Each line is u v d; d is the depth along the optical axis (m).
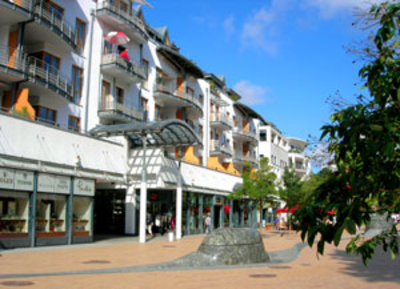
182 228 31.94
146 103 33.84
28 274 10.46
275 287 8.90
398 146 2.92
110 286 8.76
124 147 26.73
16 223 17.72
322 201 3.01
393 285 9.36
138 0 31.81
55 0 24.39
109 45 29.25
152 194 31.44
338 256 17.06
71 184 20.92
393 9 3.39
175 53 36.31
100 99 27.91
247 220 46.06
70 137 21.41
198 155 42.41
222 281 9.71
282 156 74.06
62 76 24.81
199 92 43.88
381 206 3.16
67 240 20.38
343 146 3.02
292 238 29.77
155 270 11.84
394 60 3.49
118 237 26.78
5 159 17.12
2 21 21.38
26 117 19.64
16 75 20.58
